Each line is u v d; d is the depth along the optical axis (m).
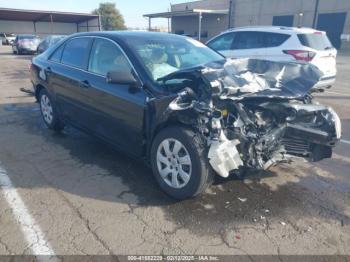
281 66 3.81
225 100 3.16
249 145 3.14
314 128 3.48
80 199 3.35
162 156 3.39
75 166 4.11
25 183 3.67
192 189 3.13
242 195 3.45
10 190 3.51
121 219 3.01
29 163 4.19
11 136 5.21
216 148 2.96
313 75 3.76
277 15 35.88
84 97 4.30
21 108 7.07
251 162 3.18
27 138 5.12
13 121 6.05
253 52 8.45
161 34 4.50
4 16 45.69
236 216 3.08
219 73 3.22
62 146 4.78
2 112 6.71
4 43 43.69
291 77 3.72
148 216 3.06
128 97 3.57
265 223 2.99
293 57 7.71
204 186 3.15
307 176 3.92
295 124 3.44
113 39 4.04
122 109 3.68
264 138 3.19
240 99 3.14
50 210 3.15
